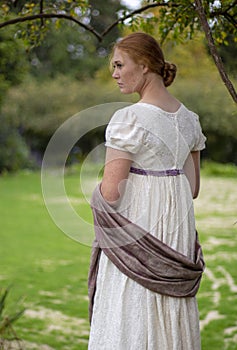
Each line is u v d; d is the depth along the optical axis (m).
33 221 11.93
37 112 20.23
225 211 12.48
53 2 4.60
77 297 6.45
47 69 26.45
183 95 16.00
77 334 5.19
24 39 4.69
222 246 9.04
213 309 5.85
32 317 5.68
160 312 2.52
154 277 2.50
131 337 2.51
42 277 7.40
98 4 26.62
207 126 16.86
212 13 3.84
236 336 5.06
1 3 4.60
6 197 15.37
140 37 2.56
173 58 13.18
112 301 2.56
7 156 20.53
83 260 8.47
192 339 2.61
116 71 2.60
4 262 8.30
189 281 2.56
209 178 18.28
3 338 3.88
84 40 27.03
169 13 4.20
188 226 2.62
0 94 9.57
